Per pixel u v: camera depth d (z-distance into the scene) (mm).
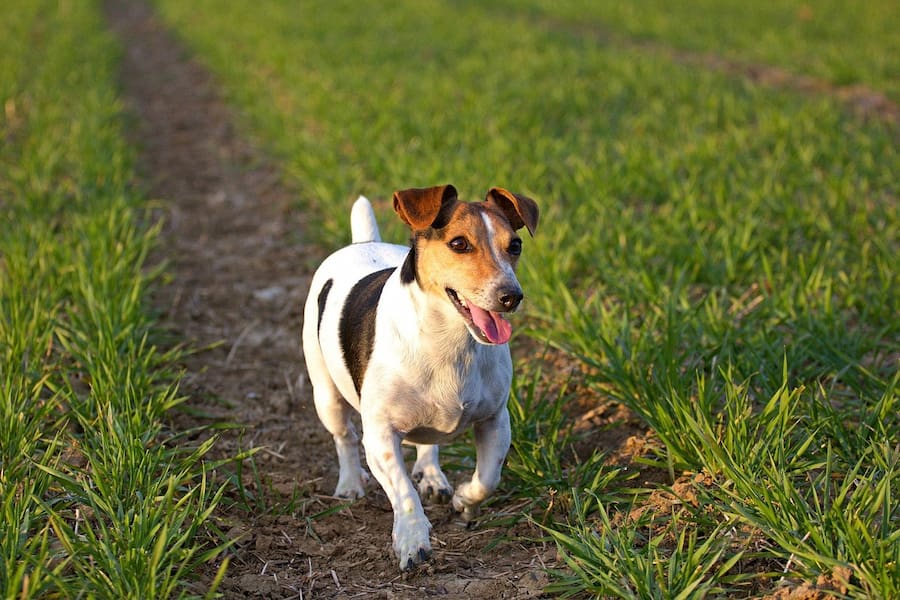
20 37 21281
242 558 4574
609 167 10219
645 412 5277
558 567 4340
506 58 17203
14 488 4258
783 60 17312
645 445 5281
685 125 12031
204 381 6695
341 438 5266
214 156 13148
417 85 14688
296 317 7867
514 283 4094
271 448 5805
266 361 7121
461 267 4121
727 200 9031
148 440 5016
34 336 6129
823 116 12180
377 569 4527
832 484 4672
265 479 5402
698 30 21688
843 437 4832
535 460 5070
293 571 4512
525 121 12258
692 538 4051
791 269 7391
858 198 8984
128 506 4418
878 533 3938
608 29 23641
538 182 9891
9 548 3936
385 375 4379
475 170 10070
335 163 10844
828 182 9375
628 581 3955
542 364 6539
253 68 18094
